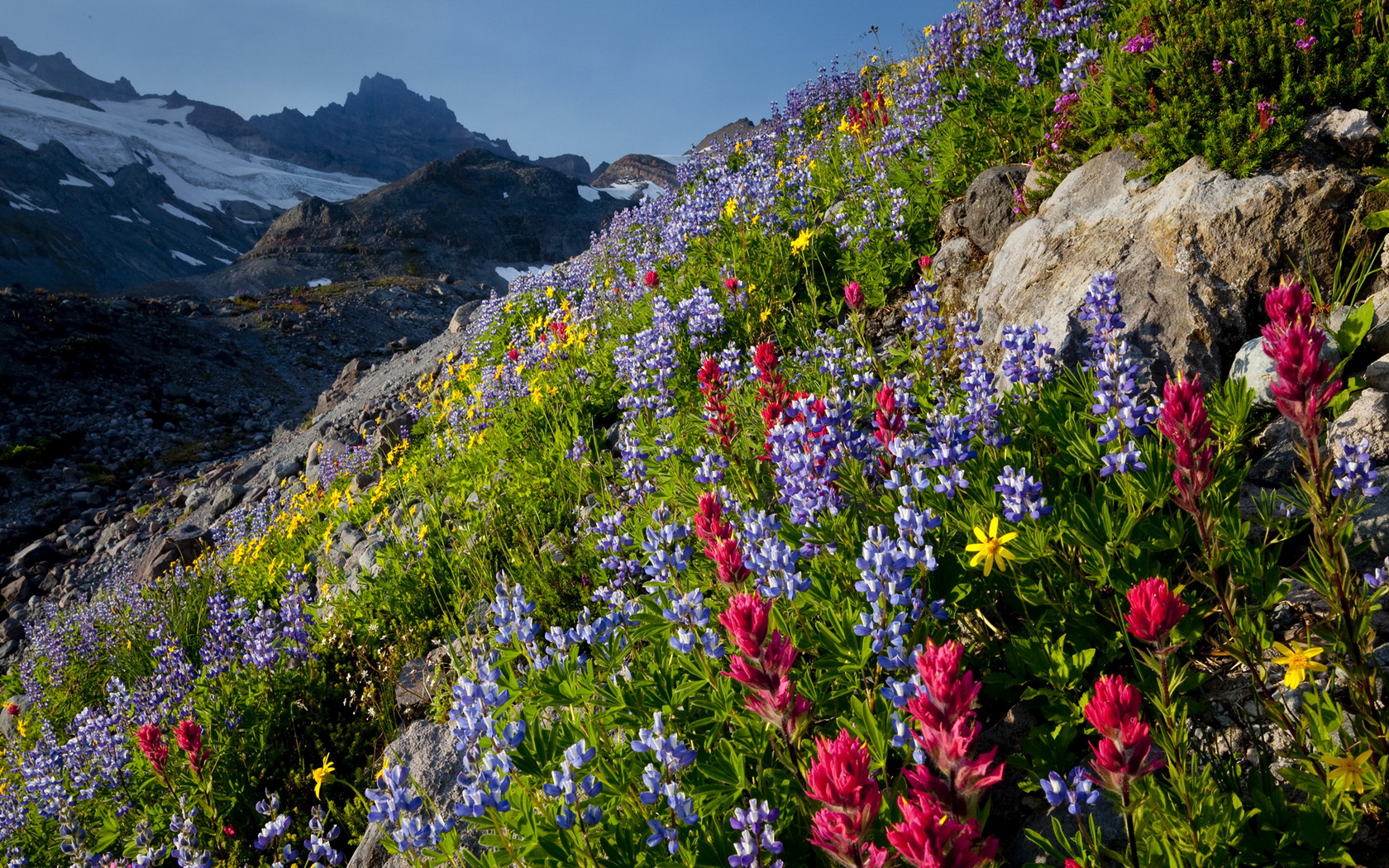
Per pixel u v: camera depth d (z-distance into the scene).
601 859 2.63
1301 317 2.31
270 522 14.75
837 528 3.72
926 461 3.62
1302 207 4.57
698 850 2.54
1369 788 2.24
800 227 8.99
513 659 3.66
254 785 6.05
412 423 16.75
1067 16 7.16
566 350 10.45
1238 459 3.85
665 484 5.39
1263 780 2.46
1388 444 3.40
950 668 1.67
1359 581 2.87
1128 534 3.06
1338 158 4.65
